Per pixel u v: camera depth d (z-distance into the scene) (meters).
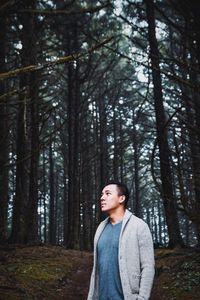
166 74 4.29
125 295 2.58
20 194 11.24
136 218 2.83
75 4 12.59
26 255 9.50
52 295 6.70
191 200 4.45
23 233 11.23
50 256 10.17
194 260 7.97
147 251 2.69
